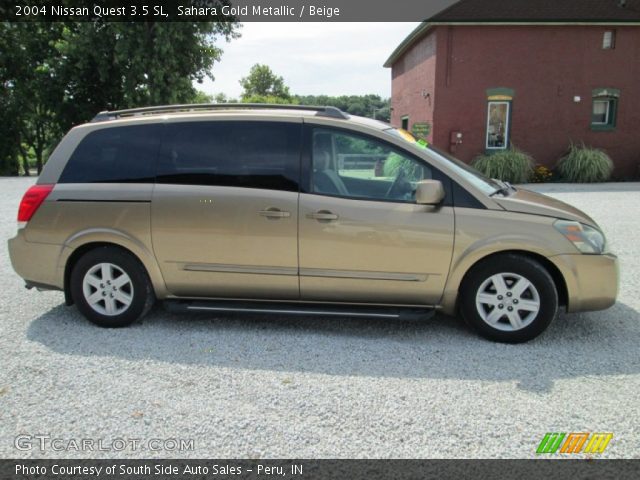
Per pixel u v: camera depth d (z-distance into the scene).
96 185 4.36
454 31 18.27
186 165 4.29
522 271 4.02
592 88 18.66
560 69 18.52
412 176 4.16
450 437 2.87
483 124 18.75
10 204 11.77
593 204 12.09
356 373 3.62
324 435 2.89
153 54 22.77
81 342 4.14
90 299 4.43
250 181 4.21
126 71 23.17
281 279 4.24
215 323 4.57
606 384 3.45
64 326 4.49
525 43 18.36
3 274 6.09
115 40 22.73
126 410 3.14
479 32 18.30
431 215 4.05
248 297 4.36
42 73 25.28
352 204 4.11
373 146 4.19
